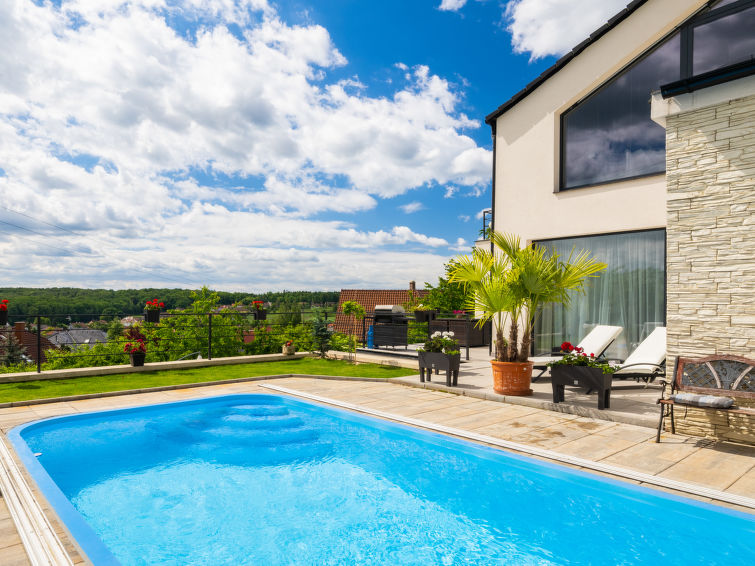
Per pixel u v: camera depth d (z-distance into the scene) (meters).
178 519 3.76
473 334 13.35
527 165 10.41
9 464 4.25
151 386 7.98
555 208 9.88
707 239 5.01
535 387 7.63
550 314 10.17
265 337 15.49
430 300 21.48
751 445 4.67
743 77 4.73
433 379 8.41
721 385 4.71
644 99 8.81
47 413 6.27
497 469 4.55
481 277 7.10
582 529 3.46
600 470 4.08
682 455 4.43
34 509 3.32
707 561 3.01
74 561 2.73
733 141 4.85
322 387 8.12
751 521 3.14
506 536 3.44
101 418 6.38
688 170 5.17
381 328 11.33
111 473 4.68
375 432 5.80
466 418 5.91
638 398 6.77
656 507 3.56
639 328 8.70
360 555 3.22
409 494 4.17
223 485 4.41
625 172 9.05
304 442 5.52
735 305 4.80
